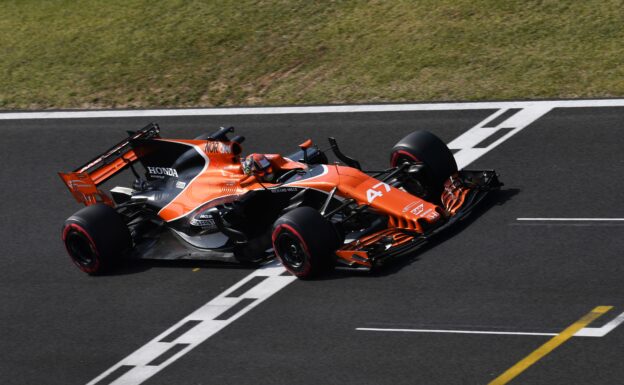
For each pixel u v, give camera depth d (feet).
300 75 251.39
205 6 292.20
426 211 149.18
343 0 278.26
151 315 148.56
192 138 225.76
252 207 159.33
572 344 121.90
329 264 147.95
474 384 116.78
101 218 161.07
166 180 170.19
